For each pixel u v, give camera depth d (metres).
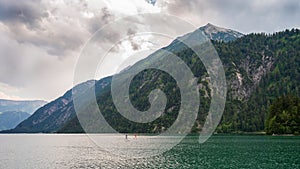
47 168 57.62
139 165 58.09
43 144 141.50
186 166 56.16
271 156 69.25
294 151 79.25
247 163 58.78
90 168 55.66
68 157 76.38
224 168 53.41
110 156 74.31
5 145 138.00
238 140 127.44
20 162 67.88
